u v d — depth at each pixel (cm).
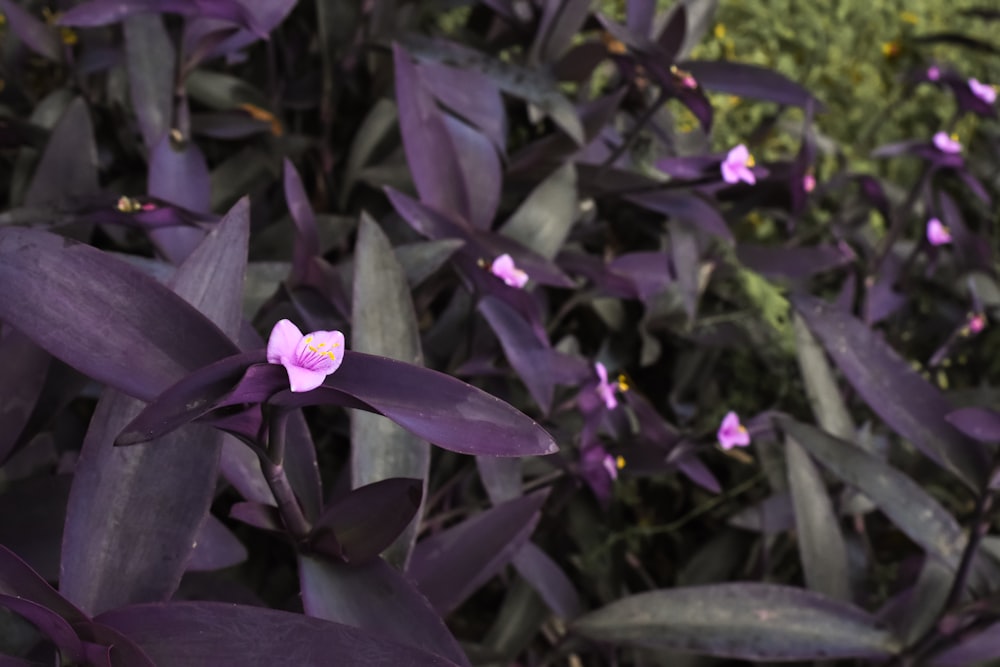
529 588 98
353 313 75
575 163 106
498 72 105
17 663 64
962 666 91
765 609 89
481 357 96
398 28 113
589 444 94
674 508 116
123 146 106
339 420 100
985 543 98
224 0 85
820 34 168
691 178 103
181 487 67
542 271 91
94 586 65
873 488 89
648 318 113
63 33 108
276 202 108
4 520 75
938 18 183
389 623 67
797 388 119
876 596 109
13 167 108
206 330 61
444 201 94
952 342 119
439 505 100
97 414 66
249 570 95
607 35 111
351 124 116
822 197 142
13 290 61
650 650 98
